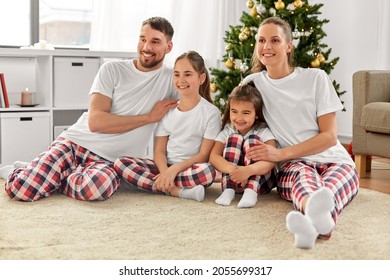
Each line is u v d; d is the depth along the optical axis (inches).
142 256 67.2
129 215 84.7
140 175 97.8
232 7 170.7
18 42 151.9
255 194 92.7
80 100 137.8
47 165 94.3
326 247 71.2
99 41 151.9
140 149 103.0
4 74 142.0
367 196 102.8
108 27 151.6
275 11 140.1
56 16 159.0
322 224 71.1
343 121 181.0
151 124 102.3
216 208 90.0
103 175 92.4
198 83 98.6
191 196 95.2
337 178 86.1
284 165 95.0
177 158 99.8
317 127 95.0
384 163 147.9
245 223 81.4
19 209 87.4
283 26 94.6
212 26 165.8
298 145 92.4
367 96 127.7
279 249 70.2
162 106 99.6
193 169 95.6
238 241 73.1
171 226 79.4
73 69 136.0
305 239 70.0
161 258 66.7
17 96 144.1
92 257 66.6
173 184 96.2
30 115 130.6
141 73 100.0
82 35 162.9
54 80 134.2
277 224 81.0
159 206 90.7
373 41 171.2
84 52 135.8
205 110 98.9
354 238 75.2
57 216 83.4
